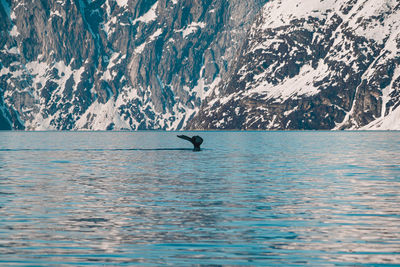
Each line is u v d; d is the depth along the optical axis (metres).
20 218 59.59
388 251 45.84
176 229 54.19
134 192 80.50
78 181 95.62
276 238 50.38
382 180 96.44
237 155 170.38
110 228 54.62
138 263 42.53
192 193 79.50
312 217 60.09
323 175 105.38
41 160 149.38
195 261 43.09
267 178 100.19
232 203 69.81
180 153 183.75
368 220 58.41
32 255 44.75
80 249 46.66
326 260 43.28
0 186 88.00
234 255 44.72
